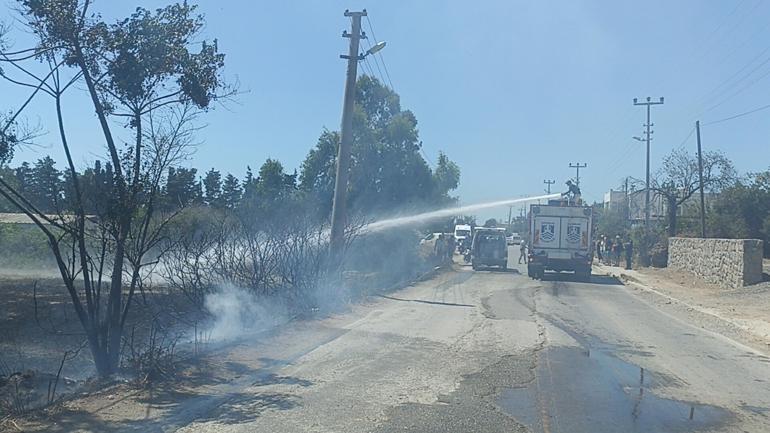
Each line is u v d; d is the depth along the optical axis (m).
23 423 7.27
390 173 33.88
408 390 9.20
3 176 9.92
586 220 32.88
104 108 10.10
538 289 27.42
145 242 10.64
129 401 8.27
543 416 8.06
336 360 11.19
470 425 7.60
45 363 11.45
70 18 9.53
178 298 14.08
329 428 7.36
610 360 12.01
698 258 33.12
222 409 8.02
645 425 7.86
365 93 35.09
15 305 17.89
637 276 35.53
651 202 59.62
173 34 10.17
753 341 15.00
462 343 13.27
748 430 7.84
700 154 43.31
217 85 10.60
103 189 9.96
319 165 34.41
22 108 9.73
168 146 10.53
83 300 18.41
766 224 45.28
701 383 10.33
